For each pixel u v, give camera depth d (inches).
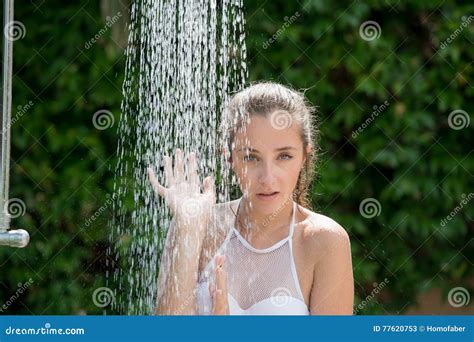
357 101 188.5
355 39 186.4
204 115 137.2
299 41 185.3
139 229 162.6
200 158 138.1
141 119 155.7
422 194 190.4
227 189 131.3
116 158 185.0
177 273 115.6
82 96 184.9
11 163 185.5
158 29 134.3
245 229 118.5
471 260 193.2
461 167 189.8
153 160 149.2
